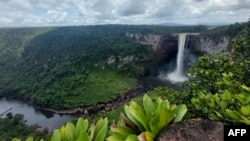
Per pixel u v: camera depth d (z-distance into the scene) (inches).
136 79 6028.5
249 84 220.8
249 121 93.4
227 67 241.9
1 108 5521.7
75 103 5137.8
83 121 88.7
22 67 7800.2
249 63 235.6
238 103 125.2
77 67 6328.7
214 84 220.4
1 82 7086.6
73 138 85.7
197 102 163.8
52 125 4355.3
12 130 3846.0
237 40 311.1
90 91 5541.3
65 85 5841.5
